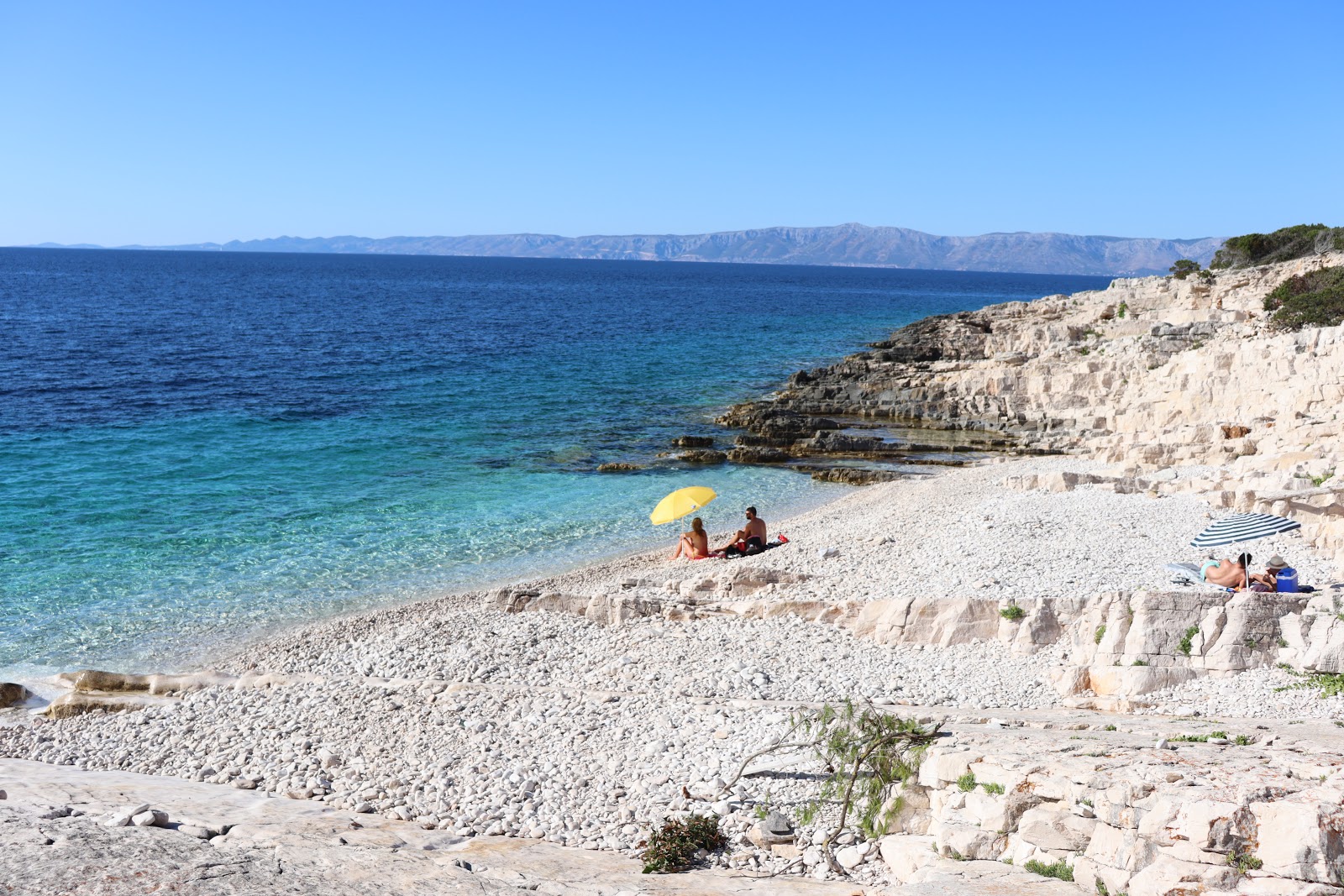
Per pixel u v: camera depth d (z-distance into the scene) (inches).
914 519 1162.6
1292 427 1245.7
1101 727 523.8
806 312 5856.3
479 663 761.6
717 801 492.7
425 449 1737.2
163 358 2829.7
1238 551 885.8
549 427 1984.5
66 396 2116.1
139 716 680.4
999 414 2043.6
